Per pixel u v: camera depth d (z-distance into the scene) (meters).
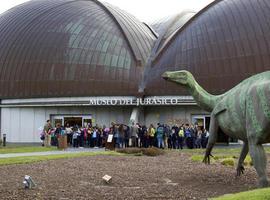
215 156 24.06
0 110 47.41
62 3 53.06
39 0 55.62
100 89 44.69
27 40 48.62
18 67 47.25
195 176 15.99
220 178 15.36
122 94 44.34
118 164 20.50
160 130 36.28
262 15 45.12
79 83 45.06
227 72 42.66
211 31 45.50
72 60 46.22
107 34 48.91
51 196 11.75
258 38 43.41
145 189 12.93
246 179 15.00
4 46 49.50
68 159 23.02
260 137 11.39
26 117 46.34
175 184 14.01
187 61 44.41
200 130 38.50
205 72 43.22
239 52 43.09
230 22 45.38
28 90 46.09
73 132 39.69
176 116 43.25
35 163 20.83
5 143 42.47
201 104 14.50
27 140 46.16
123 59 46.91
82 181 14.73
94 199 11.36
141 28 53.56
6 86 47.19
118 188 13.16
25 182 13.24
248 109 11.68
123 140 36.22
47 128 39.59
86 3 54.06
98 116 44.78
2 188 13.21
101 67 45.78
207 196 11.73
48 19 50.38
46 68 46.25
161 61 46.31
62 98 45.03
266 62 42.34
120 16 52.50
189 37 46.31
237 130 12.51
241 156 14.95
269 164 20.73
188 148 36.66
